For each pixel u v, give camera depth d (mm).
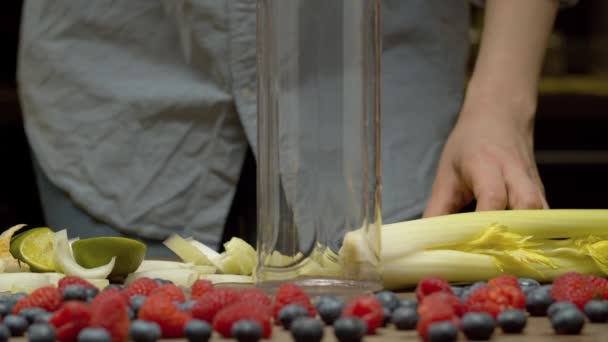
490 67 1507
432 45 1780
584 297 949
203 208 1769
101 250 1162
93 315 792
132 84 1751
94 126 1766
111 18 1751
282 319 863
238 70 1692
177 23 1729
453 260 1155
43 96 1785
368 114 1004
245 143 1763
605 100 3441
